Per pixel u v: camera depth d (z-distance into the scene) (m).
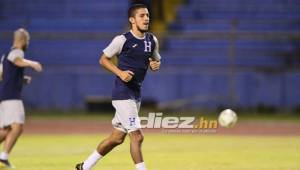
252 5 116.31
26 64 42.12
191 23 112.56
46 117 92.94
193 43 107.44
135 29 34.78
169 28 112.44
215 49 105.81
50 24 115.50
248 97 97.19
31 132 74.12
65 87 101.25
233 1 117.38
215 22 111.81
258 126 79.44
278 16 114.25
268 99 97.25
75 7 119.31
